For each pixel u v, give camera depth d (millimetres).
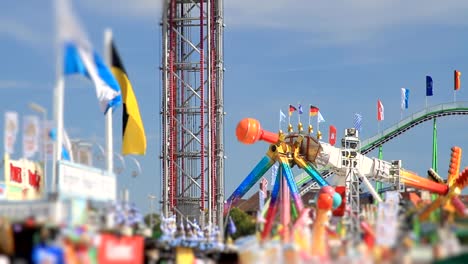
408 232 96062
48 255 86938
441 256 87812
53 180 127250
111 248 99625
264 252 107750
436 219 94625
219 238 167250
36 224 91438
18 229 91562
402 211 126438
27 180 165375
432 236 91688
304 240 115625
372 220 133625
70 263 89625
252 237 134750
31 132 115000
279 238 128875
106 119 144250
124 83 151500
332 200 191125
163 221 168125
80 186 124250
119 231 102312
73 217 98500
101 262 98125
